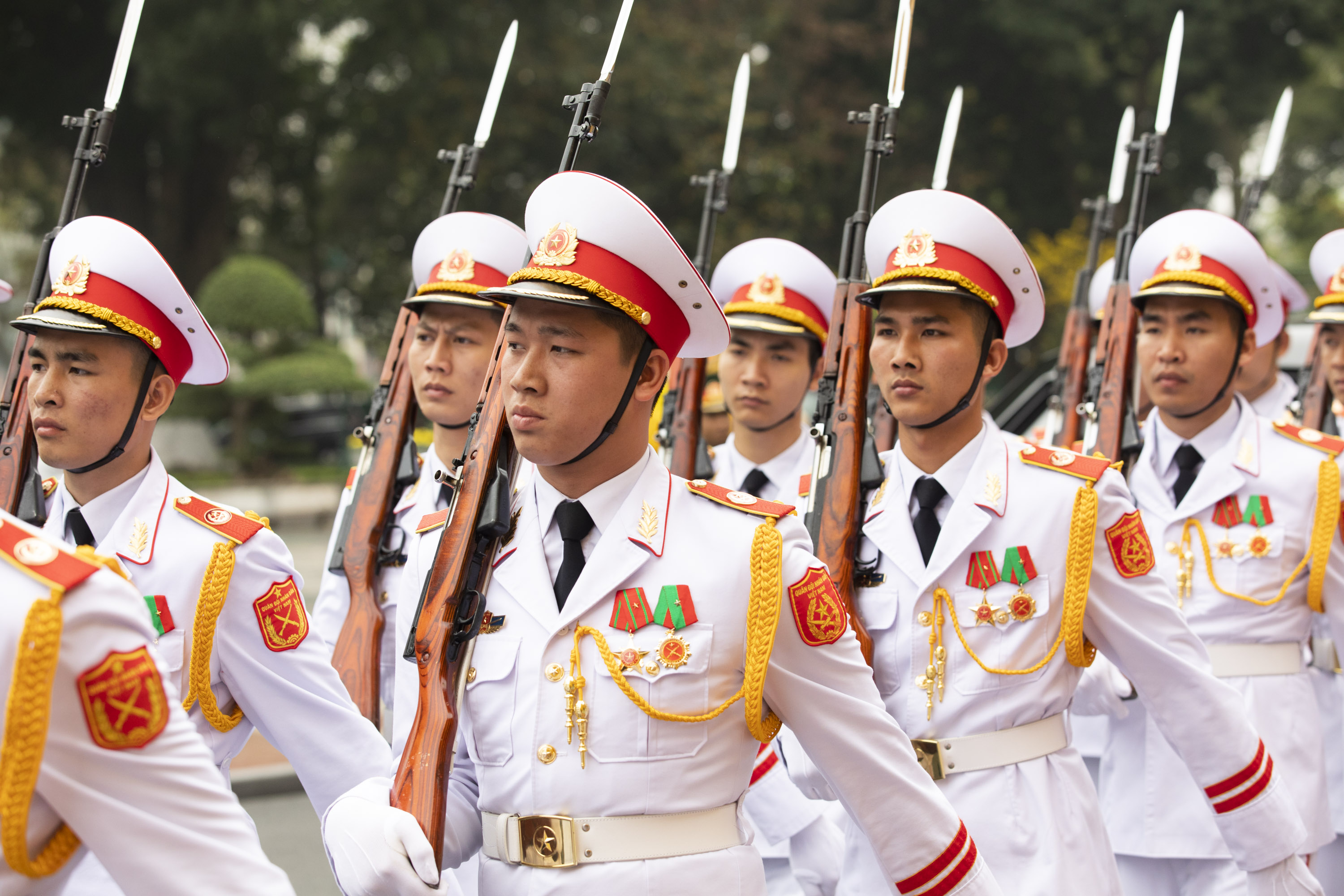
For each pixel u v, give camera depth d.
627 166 28.03
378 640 5.06
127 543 3.60
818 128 28.50
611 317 2.95
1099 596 3.99
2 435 4.02
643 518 3.10
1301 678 5.25
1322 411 6.86
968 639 3.96
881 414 5.76
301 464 27.59
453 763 3.22
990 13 27.39
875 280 4.17
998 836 3.83
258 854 2.44
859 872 3.96
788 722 3.15
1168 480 5.52
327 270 36.31
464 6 26.25
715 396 8.17
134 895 2.34
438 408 5.31
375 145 29.14
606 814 2.93
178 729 2.39
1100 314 6.30
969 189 29.11
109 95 4.32
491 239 5.35
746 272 6.29
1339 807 5.89
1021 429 9.21
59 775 2.26
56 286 3.61
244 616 3.61
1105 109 29.59
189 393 27.55
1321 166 39.44
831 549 4.14
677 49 27.92
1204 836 4.95
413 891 2.68
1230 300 5.18
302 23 25.78
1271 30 28.34
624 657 2.98
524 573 3.11
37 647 2.17
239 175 31.80
